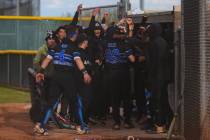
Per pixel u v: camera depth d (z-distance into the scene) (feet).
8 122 50.96
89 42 46.80
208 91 33.78
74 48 42.70
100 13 55.57
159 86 42.24
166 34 45.42
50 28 105.50
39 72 42.86
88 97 44.68
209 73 33.65
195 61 34.99
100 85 47.39
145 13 48.78
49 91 43.09
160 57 41.83
